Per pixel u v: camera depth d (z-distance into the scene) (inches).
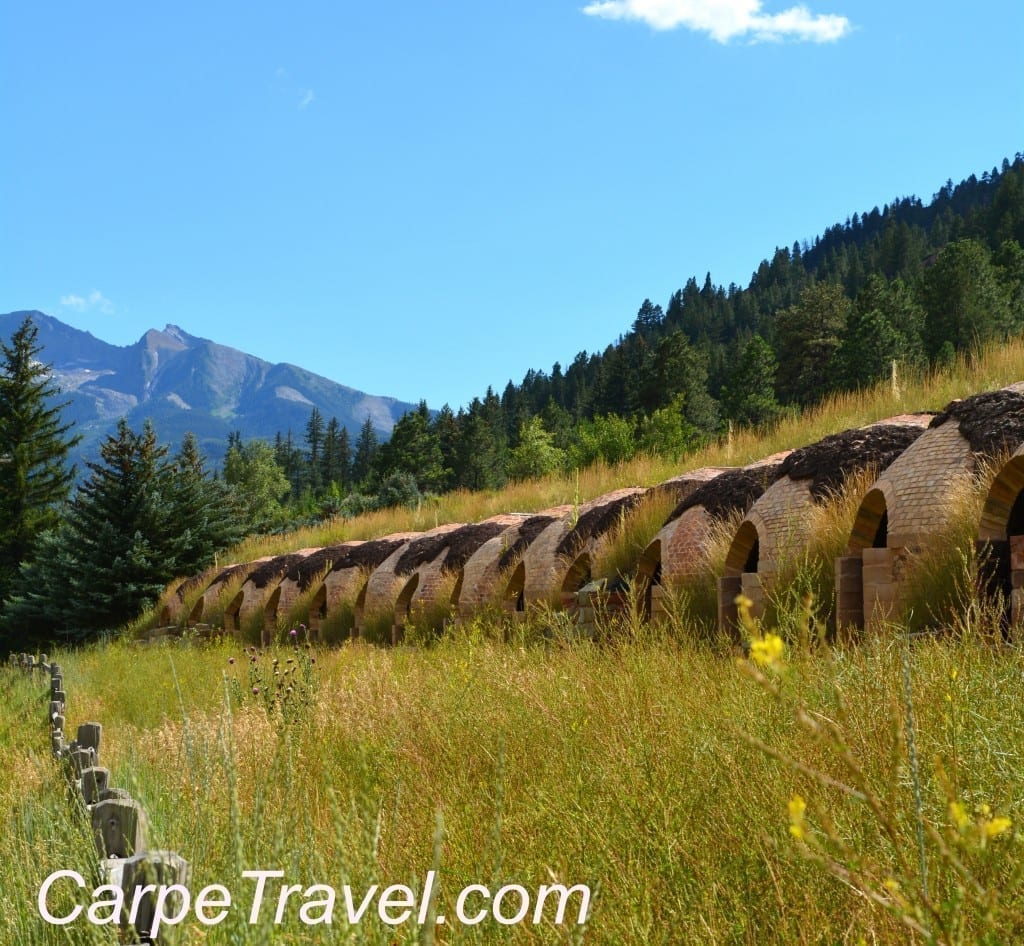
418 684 326.3
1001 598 259.0
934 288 2994.6
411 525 1051.9
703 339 5984.3
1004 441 327.3
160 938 122.0
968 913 96.3
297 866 130.4
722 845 139.4
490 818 174.2
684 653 271.4
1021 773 133.7
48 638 1302.9
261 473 3506.4
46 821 196.4
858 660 200.7
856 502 376.2
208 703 431.5
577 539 561.9
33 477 1689.2
